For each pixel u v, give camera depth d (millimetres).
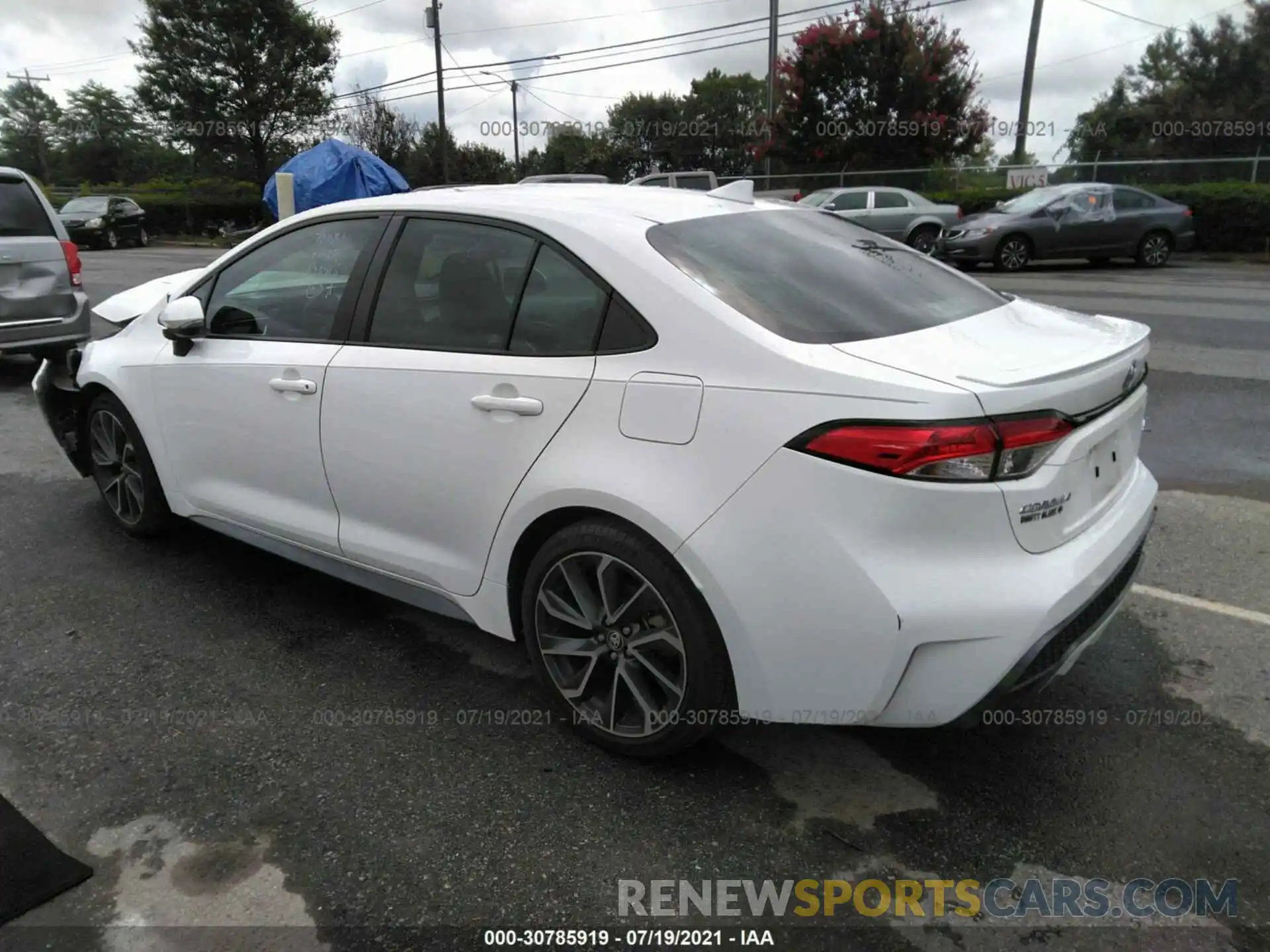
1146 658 3338
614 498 2516
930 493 2166
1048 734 2914
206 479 3873
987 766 2768
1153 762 2764
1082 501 2434
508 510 2801
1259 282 14625
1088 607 2365
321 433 3271
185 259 23562
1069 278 15750
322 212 3469
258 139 36719
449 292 3012
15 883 2312
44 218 7836
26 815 2568
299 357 3348
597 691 2879
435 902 2268
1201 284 14422
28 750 2865
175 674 3312
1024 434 2197
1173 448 5785
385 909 2248
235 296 3723
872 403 2213
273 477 3545
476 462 2852
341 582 4078
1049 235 17297
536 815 2572
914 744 2885
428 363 2967
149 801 2631
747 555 2346
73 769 2771
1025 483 2223
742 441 2338
